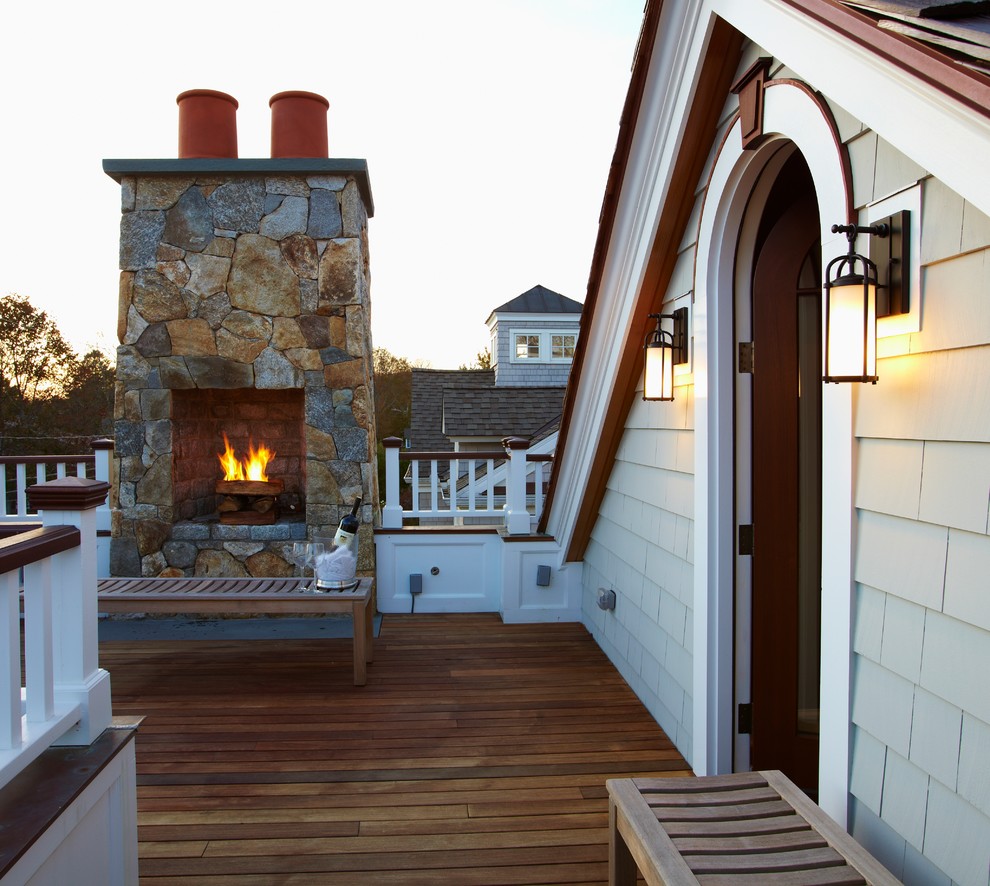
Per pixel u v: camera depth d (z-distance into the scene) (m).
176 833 2.32
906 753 1.50
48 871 1.42
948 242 1.36
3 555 1.39
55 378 12.76
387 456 5.24
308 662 4.12
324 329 4.95
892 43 1.32
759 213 2.48
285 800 2.55
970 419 1.31
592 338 3.52
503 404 10.89
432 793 2.61
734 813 1.62
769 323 2.59
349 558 3.95
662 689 3.21
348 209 4.92
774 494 2.61
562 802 2.54
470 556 5.23
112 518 4.93
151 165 4.79
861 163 1.64
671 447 3.06
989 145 1.12
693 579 2.79
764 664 2.62
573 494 4.45
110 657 4.23
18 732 1.49
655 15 2.36
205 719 3.30
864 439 1.64
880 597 1.59
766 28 1.87
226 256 4.89
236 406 5.66
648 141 2.68
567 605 5.00
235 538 4.97
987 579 1.27
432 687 3.72
